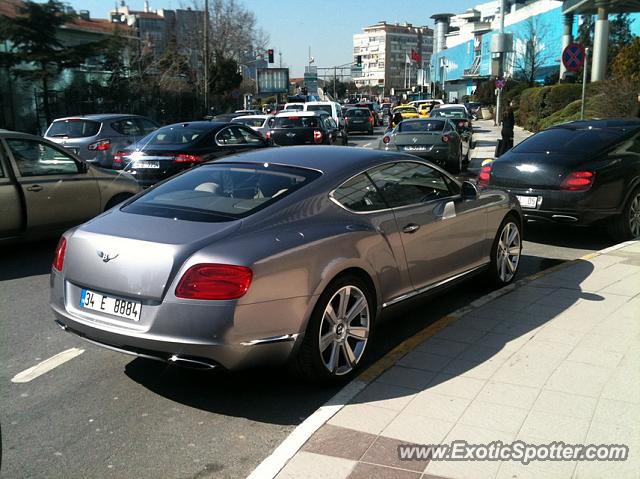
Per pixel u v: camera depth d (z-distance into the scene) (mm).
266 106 59312
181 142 10742
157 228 3908
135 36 42031
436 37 114500
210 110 45125
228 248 3645
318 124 17078
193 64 51438
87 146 13844
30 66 29297
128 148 10922
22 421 3785
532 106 33062
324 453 3232
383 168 4875
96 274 3848
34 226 7781
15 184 7539
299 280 3795
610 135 8359
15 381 4359
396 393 3881
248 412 3877
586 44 36938
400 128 16578
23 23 27969
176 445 3498
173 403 4004
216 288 3521
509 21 63719
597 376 4023
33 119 29781
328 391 4145
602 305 5391
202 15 54062
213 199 4281
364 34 177000
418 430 3441
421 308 5770
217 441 3535
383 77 172125
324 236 4039
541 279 6242
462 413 3609
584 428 3414
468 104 58250
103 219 4254
